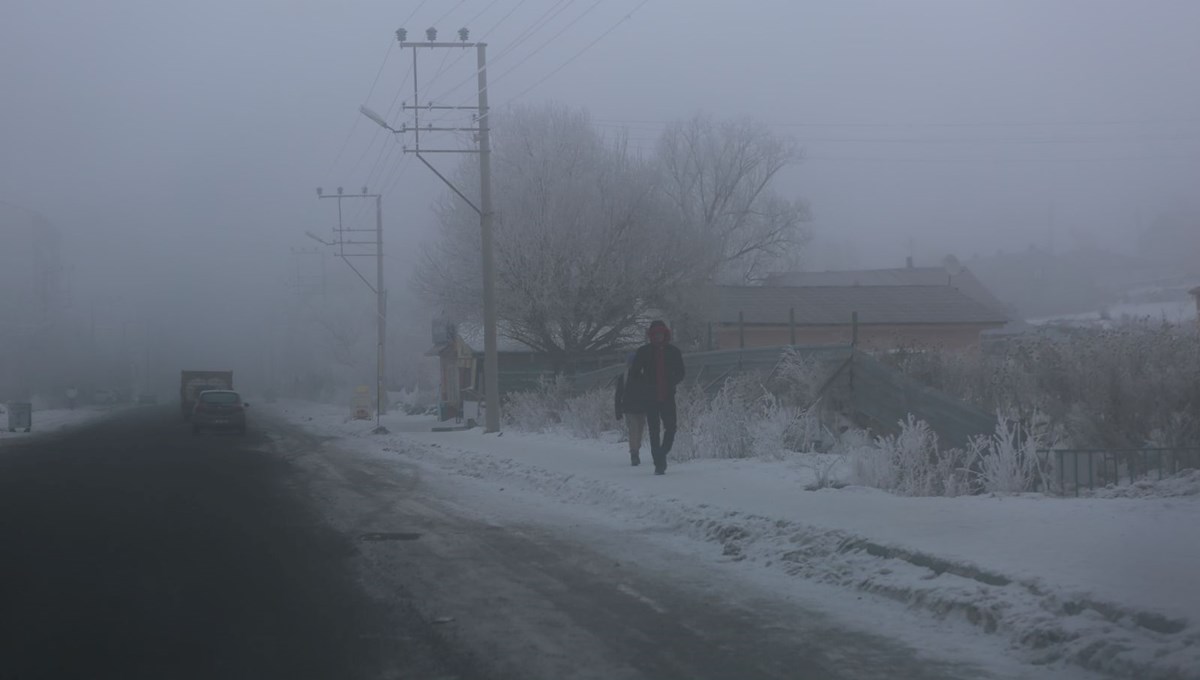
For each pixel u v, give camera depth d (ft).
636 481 51.75
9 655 24.85
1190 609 23.59
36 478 69.00
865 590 30.04
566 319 129.59
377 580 33.24
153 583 33.09
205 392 131.95
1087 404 49.19
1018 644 24.31
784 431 58.03
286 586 32.50
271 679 22.89
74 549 39.52
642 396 54.24
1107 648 22.36
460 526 44.42
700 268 131.95
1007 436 45.16
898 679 22.44
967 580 28.45
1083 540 31.71
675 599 29.96
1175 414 47.67
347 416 173.17
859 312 148.77
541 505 50.55
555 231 125.80
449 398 189.88
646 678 22.74
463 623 27.58
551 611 28.78
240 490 60.54
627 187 129.90
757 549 35.86
